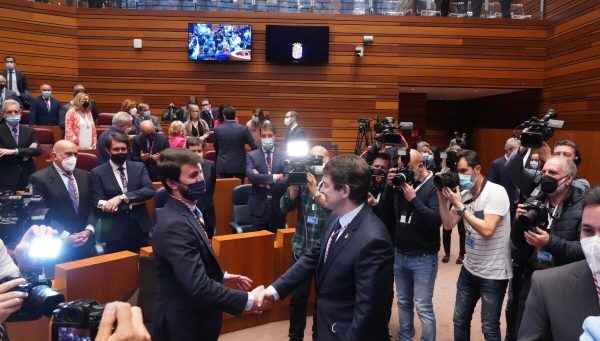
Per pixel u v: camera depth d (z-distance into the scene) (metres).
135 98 10.28
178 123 6.54
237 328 3.85
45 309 1.21
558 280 1.42
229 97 10.32
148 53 10.22
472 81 10.44
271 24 10.15
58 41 10.02
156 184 5.53
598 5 8.82
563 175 2.39
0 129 5.24
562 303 1.38
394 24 10.32
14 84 8.12
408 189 2.89
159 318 2.09
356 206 2.04
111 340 0.71
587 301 1.35
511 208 4.16
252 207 4.92
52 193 3.61
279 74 10.33
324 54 10.18
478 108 15.45
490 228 2.80
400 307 3.27
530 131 2.77
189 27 10.02
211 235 4.82
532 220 2.22
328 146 10.41
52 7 9.91
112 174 3.87
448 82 10.43
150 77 10.26
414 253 3.13
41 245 1.52
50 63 9.96
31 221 1.74
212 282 2.04
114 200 3.70
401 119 13.98
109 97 10.27
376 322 1.86
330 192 2.04
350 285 1.96
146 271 3.04
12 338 2.87
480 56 10.41
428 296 3.13
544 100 10.55
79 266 2.97
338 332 1.95
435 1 10.55
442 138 17.23
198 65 10.27
